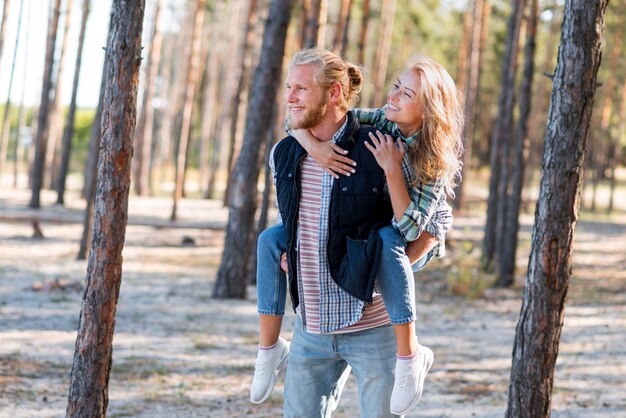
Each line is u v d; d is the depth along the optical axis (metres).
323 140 3.23
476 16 31.09
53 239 21.86
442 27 37.69
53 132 38.88
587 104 4.27
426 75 3.14
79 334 3.95
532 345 4.43
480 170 59.97
